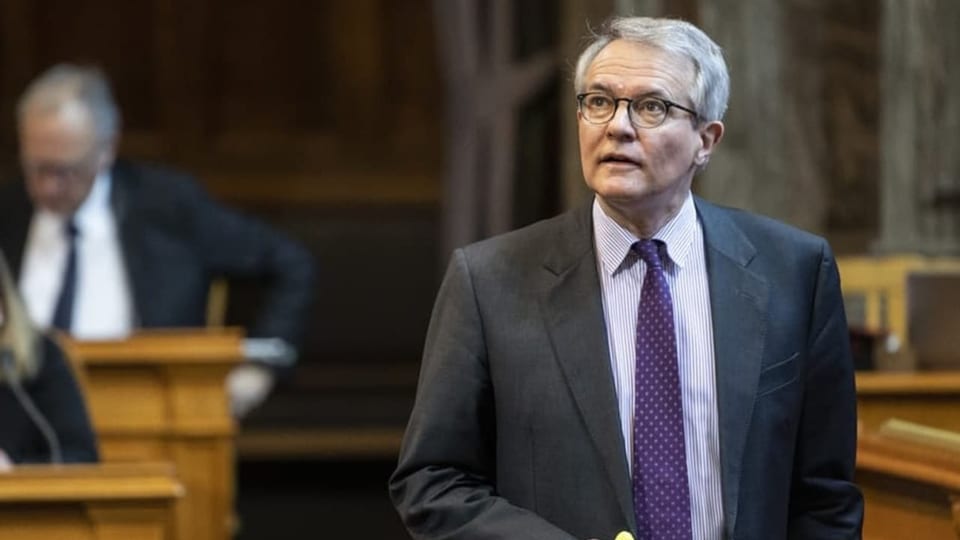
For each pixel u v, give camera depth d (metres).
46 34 27.72
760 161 16.70
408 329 25.97
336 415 24.41
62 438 11.77
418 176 27.64
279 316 16.30
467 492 7.34
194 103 28.00
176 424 13.85
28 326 11.86
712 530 7.25
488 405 7.50
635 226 7.45
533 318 7.43
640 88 7.15
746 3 16.66
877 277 13.88
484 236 18.75
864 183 16.72
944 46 16.25
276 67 28.56
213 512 13.91
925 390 11.16
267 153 27.91
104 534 10.19
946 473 8.66
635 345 7.39
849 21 16.73
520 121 18.78
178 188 15.85
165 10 27.89
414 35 28.52
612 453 7.23
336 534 21.14
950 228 16.28
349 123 27.98
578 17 17.05
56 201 15.08
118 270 15.41
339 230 26.84
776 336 7.40
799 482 7.55
